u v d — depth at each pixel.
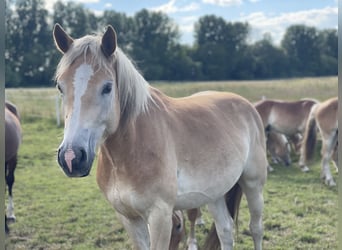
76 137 2.18
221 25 41.50
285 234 5.00
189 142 2.85
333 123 7.54
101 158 2.77
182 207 2.95
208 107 3.26
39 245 4.75
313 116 7.79
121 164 2.58
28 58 29.52
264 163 3.64
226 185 3.15
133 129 2.57
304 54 39.84
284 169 8.84
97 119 2.29
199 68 38.50
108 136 2.48
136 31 37.66
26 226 5.35
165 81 36.69
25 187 7.29
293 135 9.80
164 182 2.61
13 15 31.14
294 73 39.88
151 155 2.59
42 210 6.01
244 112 3.61
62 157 2.17
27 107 14.95
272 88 21.52
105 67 2.35
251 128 3.60
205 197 3.02
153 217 2.62
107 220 5.55
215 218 3.65
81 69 2.30
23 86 28.91
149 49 37.50
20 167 8.74
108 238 4.90
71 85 2.27
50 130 12.52
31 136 11.70
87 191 7.04
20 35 30.81
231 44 41.38
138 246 2.90
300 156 9.03
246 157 3.43
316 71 39.62
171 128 2.78
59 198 6.62
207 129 3.03
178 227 3.58
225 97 3.61
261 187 3.64
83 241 4.85
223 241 3.63
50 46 30.67
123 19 37.06
